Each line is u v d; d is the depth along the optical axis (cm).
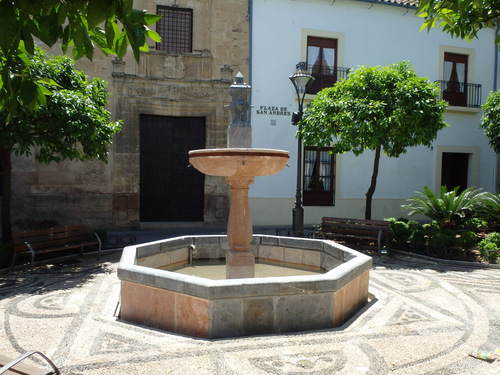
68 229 755
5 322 413
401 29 1458
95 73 1201
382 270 688
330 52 1405
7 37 143
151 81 1245
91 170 1209
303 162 1370
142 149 1284
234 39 1304
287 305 388
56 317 429
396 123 823
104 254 812
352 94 888
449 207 942
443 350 344
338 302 414
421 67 1487
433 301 502
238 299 374
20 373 235
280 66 1344
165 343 354
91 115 701
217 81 1284
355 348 344
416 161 1491
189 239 667
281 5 1338
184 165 1323
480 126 1259
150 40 1245
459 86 1542
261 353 330
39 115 659
